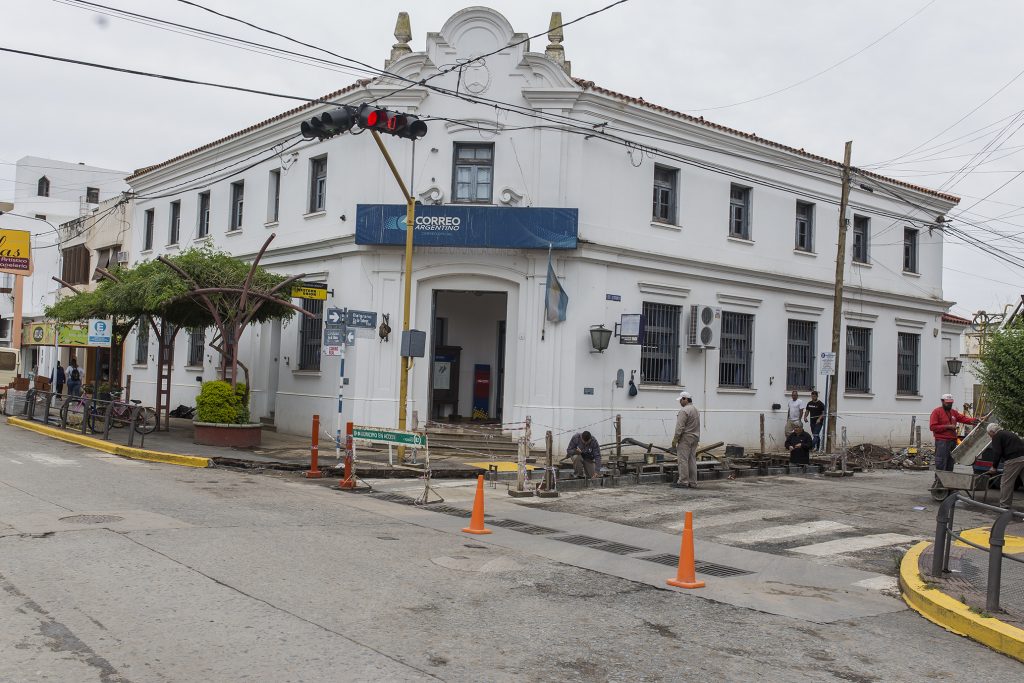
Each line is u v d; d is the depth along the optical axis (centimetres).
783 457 2134
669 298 2289
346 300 2183
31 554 830
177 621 650
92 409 2048
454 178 2116
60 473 1420
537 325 2062
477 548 1025
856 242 2889
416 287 2122
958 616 774
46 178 5438
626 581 902
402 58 2111
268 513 1161
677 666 630
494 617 728
